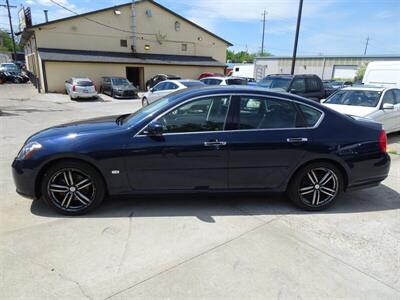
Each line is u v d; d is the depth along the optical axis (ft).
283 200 13.48
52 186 11.28
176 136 11.34
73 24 78.43
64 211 11.48
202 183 11.84
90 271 8.46
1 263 8.68
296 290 7.95
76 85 61.98
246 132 11.60
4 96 65.82
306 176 12.31
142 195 11.89
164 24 93.30
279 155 11.80
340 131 12.20
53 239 9.95
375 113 23.90
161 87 42.63
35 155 10.94
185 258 9.16
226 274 8.48
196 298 7.58
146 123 11.32
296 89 32.30
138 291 7.76
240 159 11.65
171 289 7.86
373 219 11.99
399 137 28.35
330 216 12.17
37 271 8.39
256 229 10.94
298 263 9.05
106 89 72.59
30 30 74.74
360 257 9.45
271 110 11.92
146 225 11.01
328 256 9.45
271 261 9.11
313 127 12.07
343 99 27.02
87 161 11.09
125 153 11.14
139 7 87.56
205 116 11.59
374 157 12.45
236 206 12.75
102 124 12.44
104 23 82.99
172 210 12.20
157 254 9.32
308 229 11.07
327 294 7.84
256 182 12.09
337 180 12.42
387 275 8.65
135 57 86.99
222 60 109.09
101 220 11.28
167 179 11.62
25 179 11.09
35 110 45.57
